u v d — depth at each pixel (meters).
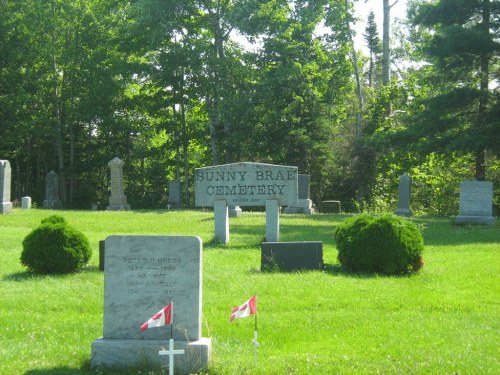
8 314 11.49
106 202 53.84
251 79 45.44
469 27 31.94
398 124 45.88
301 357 8.69
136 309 8.30
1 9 47.66
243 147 46.56
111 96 48.72
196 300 8.27
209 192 21.19
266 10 43.16
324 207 39.72
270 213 21.06
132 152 53.69
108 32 49.16
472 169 43.09
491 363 8.45
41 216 30.41
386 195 46.31
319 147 46.22
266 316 11.51
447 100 31.45
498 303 12.50
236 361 8.45
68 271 15.49
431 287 13.88
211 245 20.55
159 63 46.22
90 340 9.83
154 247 8.34
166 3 44.00
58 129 49.84
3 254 18.23
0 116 48.00
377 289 13.54
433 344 9.54
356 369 8.12
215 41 46.66
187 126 50.56
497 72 33.53
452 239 22.75
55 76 48.62
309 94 46.59
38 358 8.59
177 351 7.67
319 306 12.25
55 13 47.00
